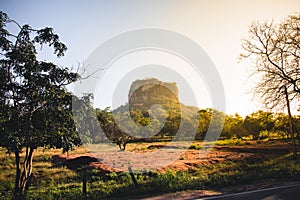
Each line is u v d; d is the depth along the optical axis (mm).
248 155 24062
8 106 10430
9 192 12438
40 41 11500
